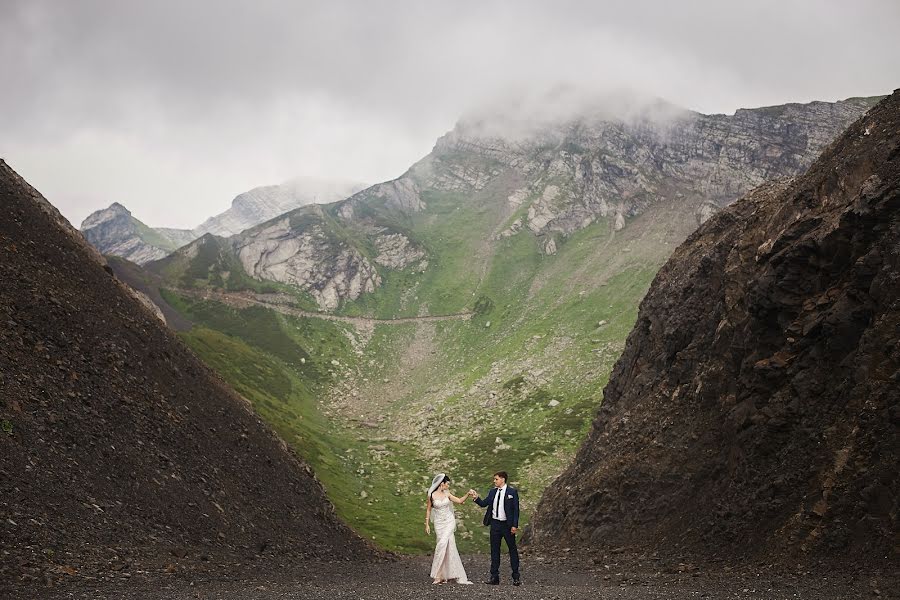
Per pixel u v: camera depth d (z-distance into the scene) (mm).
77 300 41406
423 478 120188
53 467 24531
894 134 31500
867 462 23719
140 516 26562
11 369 28250
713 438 40969
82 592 15617
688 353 49062
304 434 125750
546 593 18859
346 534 54188
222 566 25312
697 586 21656
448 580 23125
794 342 32938
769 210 42906
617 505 45750
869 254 28141
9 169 55125
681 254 61375
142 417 35719
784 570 23359
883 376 24906
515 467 126125
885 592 17609
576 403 159375
